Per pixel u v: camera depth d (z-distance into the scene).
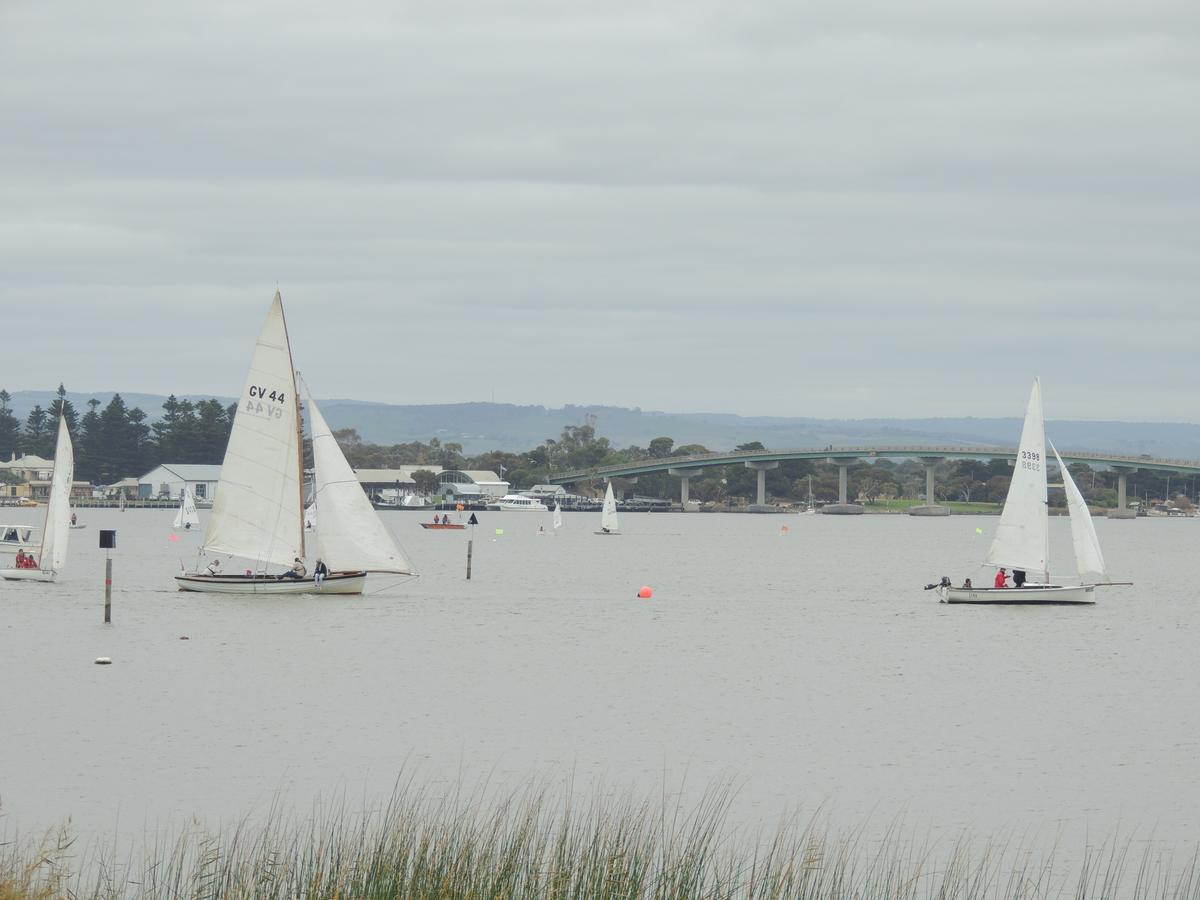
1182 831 77.00
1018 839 75.31
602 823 70.88
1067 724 103.69
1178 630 167.38
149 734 95.94
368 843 65.81
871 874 68.94
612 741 95.94
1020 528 195.75
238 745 92.81
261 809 77.56
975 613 188.12
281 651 137.62
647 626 169.00
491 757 90.56
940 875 69.25
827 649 147.00
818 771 88.38
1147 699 115.12
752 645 149.62
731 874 66.88
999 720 105.19
